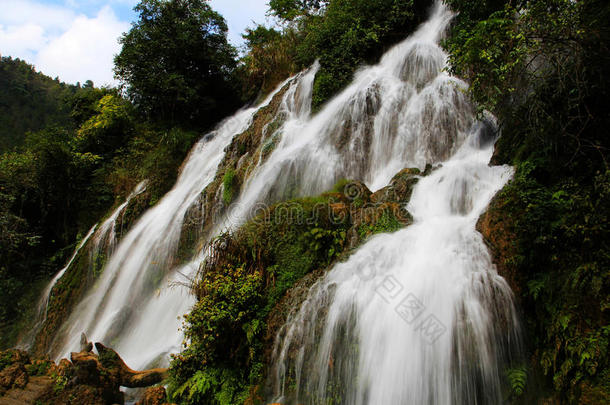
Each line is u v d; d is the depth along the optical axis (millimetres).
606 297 3549
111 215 12852
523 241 4336
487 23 5566
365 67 10938
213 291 5395
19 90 43281
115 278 10156
